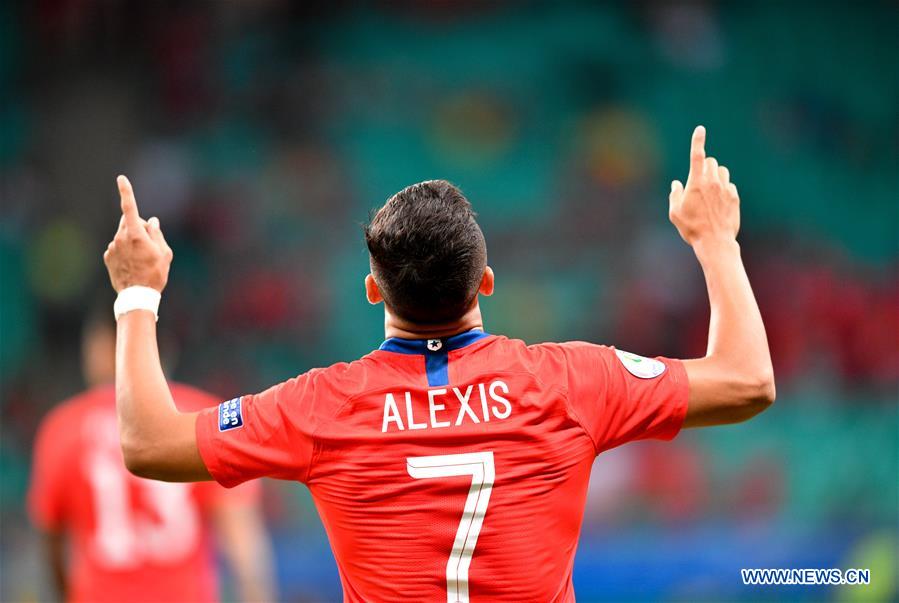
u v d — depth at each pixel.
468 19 66.38
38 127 61.97
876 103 64.06
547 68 64.88
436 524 6.70
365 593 6.85
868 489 40.91
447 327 7.24
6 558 35.09
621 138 62.50
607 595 32.25
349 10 66.38
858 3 65.31
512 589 6.69
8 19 63.41
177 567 15.71
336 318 55.62
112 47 63.50
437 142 63.66
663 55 64.81
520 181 62.22
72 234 58.44
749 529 34.56
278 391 7.05
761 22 65.31
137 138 62.12
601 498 37.62
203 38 64.56
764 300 52.50
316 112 63.84
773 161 62.47
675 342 52.84
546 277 56.75
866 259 58.84
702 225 7.61
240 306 55.41
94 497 15.70
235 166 61.69
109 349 16.72
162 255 7.53
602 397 6.95
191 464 6.83
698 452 39.66
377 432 6.80
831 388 47.22
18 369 53.03
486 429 6.79
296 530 34.78
